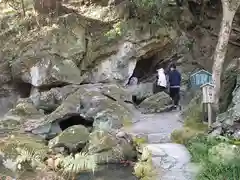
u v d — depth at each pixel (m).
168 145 7.66
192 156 6.88
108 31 13.21
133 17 13.51
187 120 9.66
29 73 11.89
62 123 9.95
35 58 11.89
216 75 9.54
